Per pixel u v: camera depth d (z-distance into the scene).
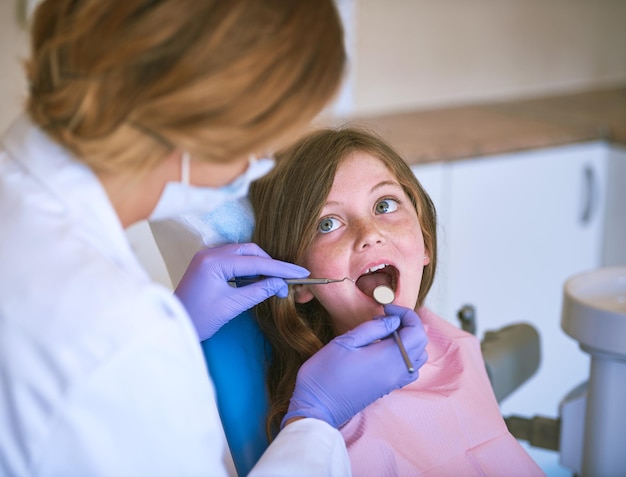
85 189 0.71
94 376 0.64
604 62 2.92
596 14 2.83
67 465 0.65
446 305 2.20
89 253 0.69
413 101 2.59
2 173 0.73
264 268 0.97
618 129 2.28
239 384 1.04
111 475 0.66
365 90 2.50
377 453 0.96
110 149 0.66
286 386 1.04
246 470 1.01
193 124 0.64
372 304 1.01
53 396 0.64
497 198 2.18
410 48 2.53
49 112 0.68
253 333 1.08
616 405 1.11
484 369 1.12
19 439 0.65
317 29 0.67
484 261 2.22
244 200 1.12
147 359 0.65
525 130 2.27
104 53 0.63
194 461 0.70
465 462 0.99
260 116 0.66
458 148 2.08
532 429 1.23
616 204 2.33
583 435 1.18
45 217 0.70
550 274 2.36
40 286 0.66
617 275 1.18
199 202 0.75
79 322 0.65
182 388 0.68
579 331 1.09
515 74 2.75
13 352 0.65
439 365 1.09
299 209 1.02
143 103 0.64
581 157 2.29
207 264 0.97
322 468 0.78
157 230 1.12
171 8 0.62
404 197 1.05
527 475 1.02
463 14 2.58
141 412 0.66
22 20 1.80
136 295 0.67
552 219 2.30
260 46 0.64
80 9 0.65
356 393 0.87
